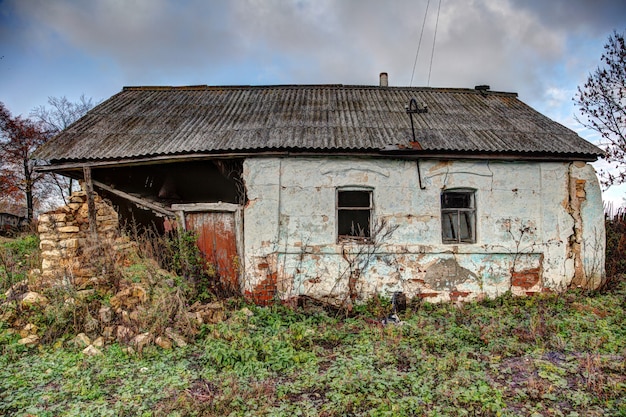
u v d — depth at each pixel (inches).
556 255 358.3
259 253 340.2
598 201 364.2
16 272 337.1
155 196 421.1
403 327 278.8
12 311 257.0
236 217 348.8
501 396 187.6
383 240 346.3
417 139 354.6
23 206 1133.7
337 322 302.2
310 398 191.8
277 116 397.4
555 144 362.3
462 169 354.9
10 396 187.6
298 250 342.0
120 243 335.3
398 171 351.9
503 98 490.0
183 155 337.1
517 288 354.3
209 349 236.2
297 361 229.3
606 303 324.2
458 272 349.7
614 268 380.8
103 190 383.2
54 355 230.4
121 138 365.1
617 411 174.9
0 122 959.0
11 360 224.1
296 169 345.7
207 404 181.9
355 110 418.0
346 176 347.9
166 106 436.5
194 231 358.0
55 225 326.0
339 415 175.2
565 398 187.3
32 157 341.1
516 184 358.6
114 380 207.0
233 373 215.0
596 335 260.2
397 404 180.7
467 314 310.3
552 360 230.1
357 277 341.7
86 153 343.9
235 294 341.7
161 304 267.3
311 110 414.6
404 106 434.6
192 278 331.0
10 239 559.2
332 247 342.0
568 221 361.1
